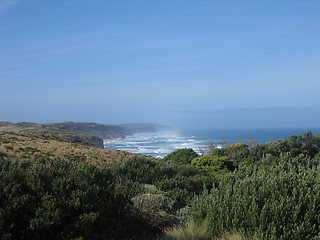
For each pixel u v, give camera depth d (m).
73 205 4.98
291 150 18.42
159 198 7.43
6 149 29.12
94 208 5.16
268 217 5.02
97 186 5.55
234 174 7.77
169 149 130.00
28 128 122.19
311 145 19.08
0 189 4.98
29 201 4.92
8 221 4.57
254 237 4.81
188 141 191.25
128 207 6.12
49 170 5.61
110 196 5.90
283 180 5.67
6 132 49.19
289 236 4.65
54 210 4.79
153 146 151.88
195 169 14.06
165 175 11.73
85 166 5.96
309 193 5.11
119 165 12.48
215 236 5.33
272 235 4.61
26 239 4.59
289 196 5.27
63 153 34.41
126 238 5.39
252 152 19.91
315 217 4.75
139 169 11.88
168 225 6.43
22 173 5.49
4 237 4.30
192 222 6.10
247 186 5.93
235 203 5.59
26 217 4.72
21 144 36.53
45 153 32.00
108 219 5.31
